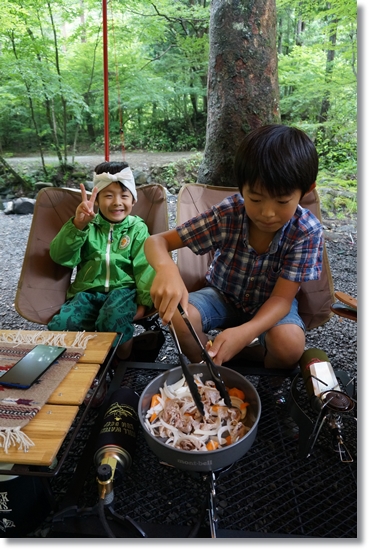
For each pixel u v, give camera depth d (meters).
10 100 4.96
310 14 3.67
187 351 1.10
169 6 4.58
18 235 3.62
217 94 1.68
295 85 3.61
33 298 1.37
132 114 6.09
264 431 0.96
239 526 0.78
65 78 5.04
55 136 5.27
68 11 4.47
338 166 3.61
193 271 1.38
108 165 1.42
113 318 1.24
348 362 1.48
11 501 0.81
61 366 0.93
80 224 1.33
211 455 0.67
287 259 1.05
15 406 0.79
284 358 1.02
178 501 0.84
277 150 0.80
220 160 1.71
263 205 0.85
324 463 0.87
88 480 0.84
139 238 1.45
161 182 4.98
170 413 0.80
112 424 0.84
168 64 5.40
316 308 1.27
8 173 5.18
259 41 1.59
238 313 1.22
